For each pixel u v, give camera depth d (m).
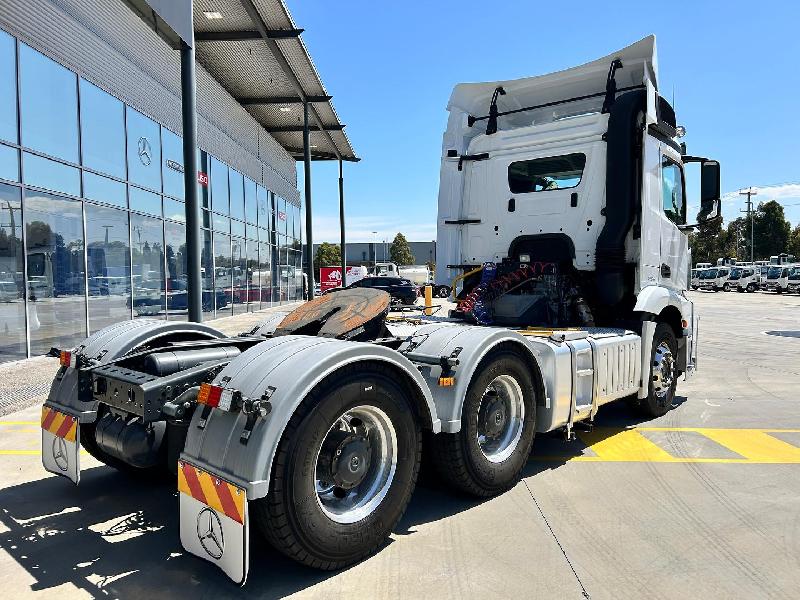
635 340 5.66
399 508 3.33
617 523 3.67
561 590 2.88
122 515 3.86
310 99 21.02
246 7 13.54
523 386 4.28
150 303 14.52
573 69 6.47
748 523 3.68
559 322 5.91
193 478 2.90
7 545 3.43
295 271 32.25
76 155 11.39
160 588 2.94
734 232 92.00
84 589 2.94
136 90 13.83
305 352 3.02
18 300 9.80
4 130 9.47
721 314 22.80
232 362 3.13
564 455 5.11
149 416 3.30
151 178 14.60
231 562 2.67
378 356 3.17
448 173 7.00
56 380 4.07
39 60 10.33
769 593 2.86
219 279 19.59
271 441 2.72
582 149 6.00
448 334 4.03
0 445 5.41
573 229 6.06
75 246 11.38
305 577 3.03
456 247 6.95
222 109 20.00
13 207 9.68
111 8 12.71
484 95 6.98
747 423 6.21
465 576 3.02
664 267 6.34
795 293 42.25
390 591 2.88
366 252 113.56
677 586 2.92
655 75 5.96
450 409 3.69
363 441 3.25
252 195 23.64
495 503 4.01
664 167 6.43
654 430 5.93
